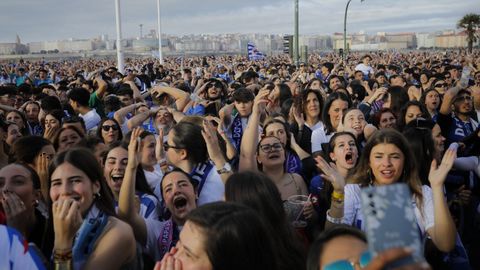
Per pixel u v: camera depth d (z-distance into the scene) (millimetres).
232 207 2184
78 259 2617
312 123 6543
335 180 3570
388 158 3451
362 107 7715
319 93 6547
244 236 2053
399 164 3445
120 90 9070
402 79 12414
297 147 5492
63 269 2414
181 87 10406
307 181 5195
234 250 2021
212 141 4016
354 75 15578
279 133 5262
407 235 1270
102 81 10383
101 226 2746
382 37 141125
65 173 2842
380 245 1264
